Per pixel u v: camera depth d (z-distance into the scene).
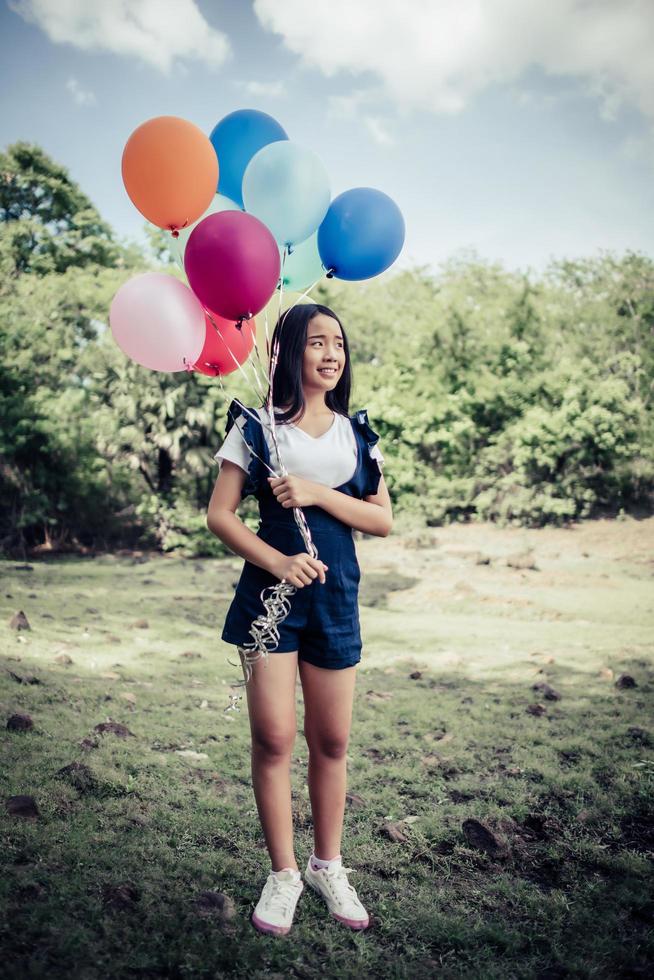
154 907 2.24
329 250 2.67
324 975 2.03
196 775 3.23
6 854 2.43
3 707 3.78
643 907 2.38
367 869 2.57
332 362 2.36
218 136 2.83
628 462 11.37
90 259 14.77
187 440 11.66
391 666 5.25
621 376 11.81
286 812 2.29
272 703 2.22
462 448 12.06
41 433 11.73
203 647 5.61
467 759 3.54
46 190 14.88
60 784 2.96
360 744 3.72
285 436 2.32
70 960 1.97
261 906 2.23
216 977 1.97
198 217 2.61
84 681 4.43
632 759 3.55
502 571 9.01
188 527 11.33
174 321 2.38
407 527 11.52
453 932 2.22
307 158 2.52
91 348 11.89
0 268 13.34
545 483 11.48
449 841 2.76
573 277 12.39
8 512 11.91
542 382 11.78
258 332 2.80
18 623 5.55
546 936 2.23
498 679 4.93
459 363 12.43
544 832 2.85
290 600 2.24
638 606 7.23
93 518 12.41
